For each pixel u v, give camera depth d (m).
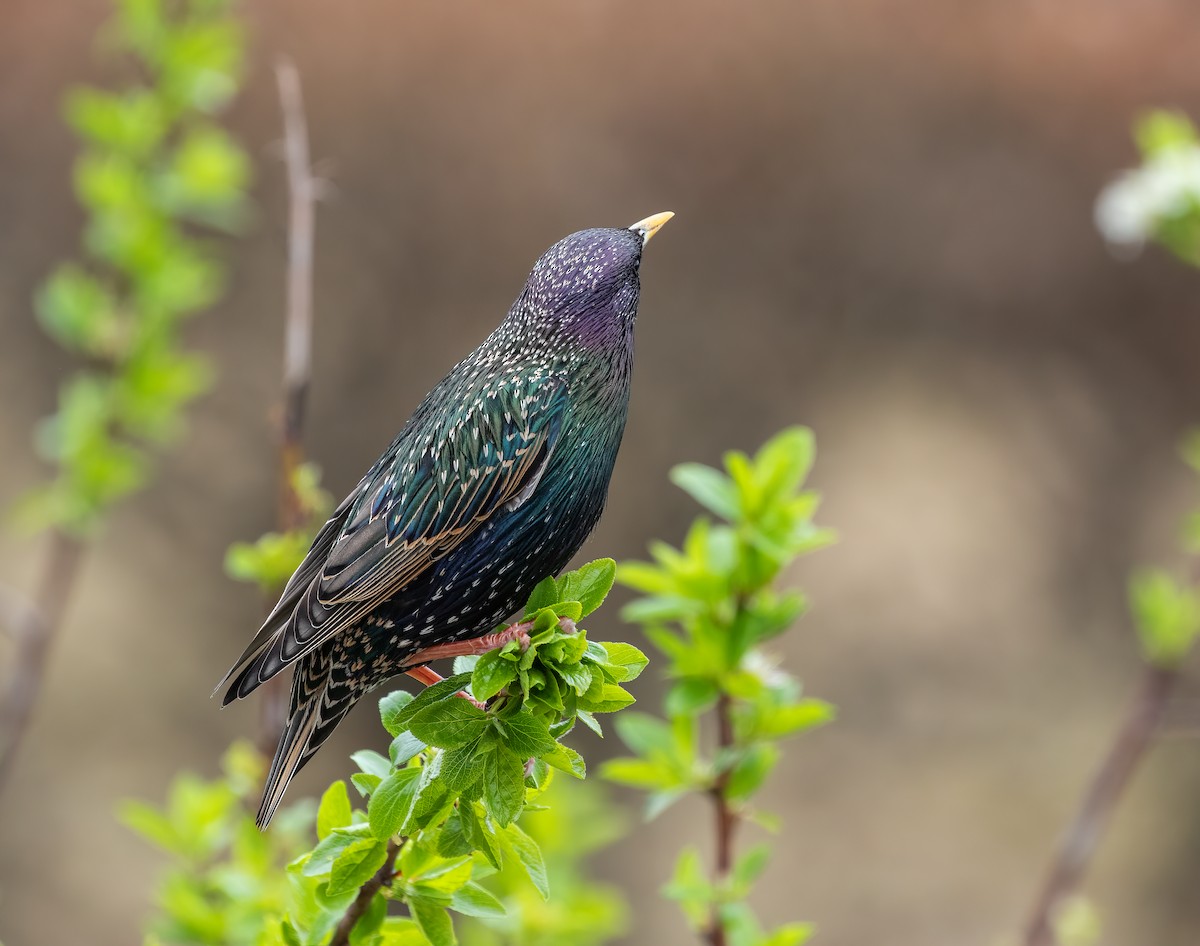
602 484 4.79
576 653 3.34
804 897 14.88
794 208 16.58
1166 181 7.51
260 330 15.26
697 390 16.12
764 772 4.72
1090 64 16.91
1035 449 16.67
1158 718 6.76
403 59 15.76
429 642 4.76
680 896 4.59
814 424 16.39
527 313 4.75
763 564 4.75
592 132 16.20
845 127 16.69
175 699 14.82
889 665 16.08
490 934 5.70
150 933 4.89
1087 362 16.81
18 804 14.10
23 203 15.30
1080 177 16.86
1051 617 16.30
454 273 15.73
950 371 16.72
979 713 15.88
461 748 3.35
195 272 7.23
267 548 4.91
